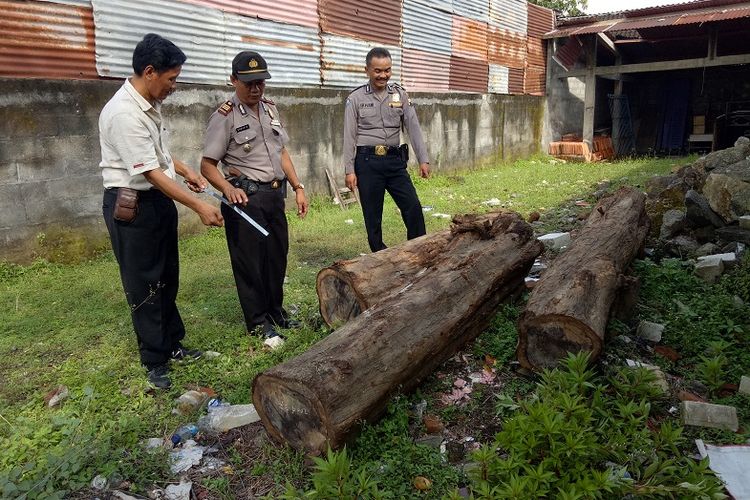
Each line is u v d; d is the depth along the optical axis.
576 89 17.34
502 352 3.45
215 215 3.05
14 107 5.47
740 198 5.22
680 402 2.98
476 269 3.54
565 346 3.07
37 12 5.65
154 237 3.13
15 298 4.79
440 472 2.44
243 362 3.52
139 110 2.92
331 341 2.73
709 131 17.28
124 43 6.43
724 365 3.29
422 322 3.00
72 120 5.91
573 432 2.25
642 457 2.37
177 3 6.93
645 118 18.27
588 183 10.45
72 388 3.20
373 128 4.99
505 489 2.13
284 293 4.77
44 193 5.77
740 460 2.47
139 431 2.80
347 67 9.81
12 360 3.64
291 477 2.46
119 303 4.64
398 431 2.69
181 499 2.38
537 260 5.20
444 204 8.65
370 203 5.11
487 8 13.52
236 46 7.80
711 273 4.50
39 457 2.54
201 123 7.28
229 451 2.70
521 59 15.05
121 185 3.00
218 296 4.78
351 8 9.73
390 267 3.83
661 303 4.11
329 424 2.40
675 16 13.84
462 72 13.00
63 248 5.95
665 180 6.51
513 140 14.87
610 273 3.51
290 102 8.55
